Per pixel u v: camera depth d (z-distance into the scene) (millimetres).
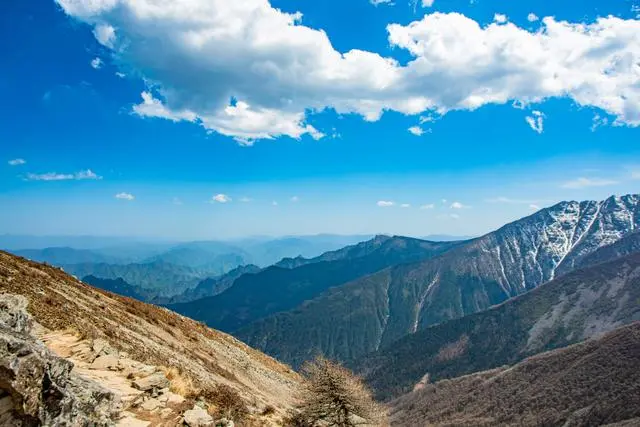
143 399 15664
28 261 34406
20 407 9094
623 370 195375
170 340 32969
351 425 23344
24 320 14805
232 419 18281
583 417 178625
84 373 16531
